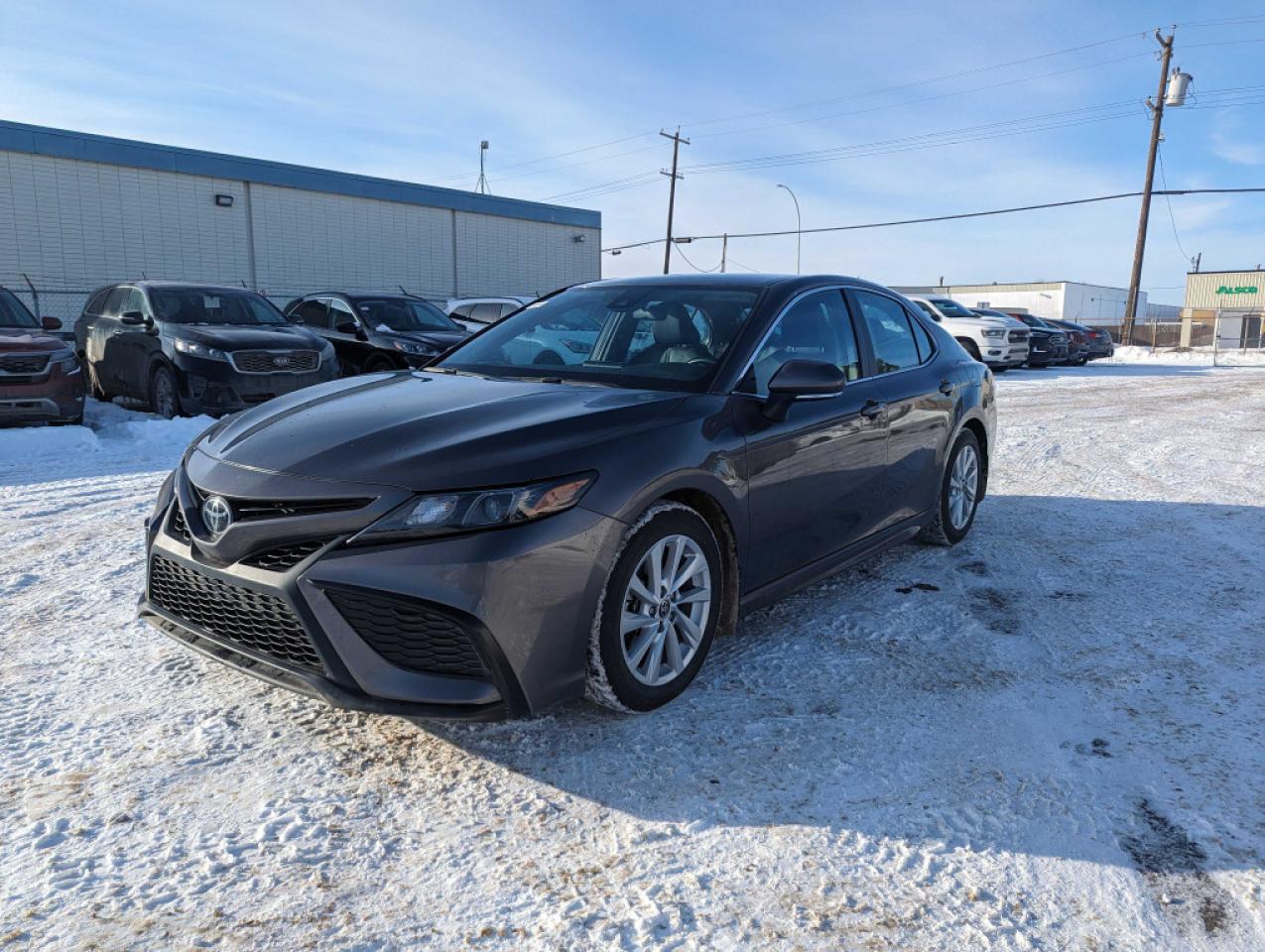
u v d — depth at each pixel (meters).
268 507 2.53
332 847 2.18
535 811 2.35
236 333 9.54
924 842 2.22
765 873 2.10
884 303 4.44
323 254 26.62
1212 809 2.37
